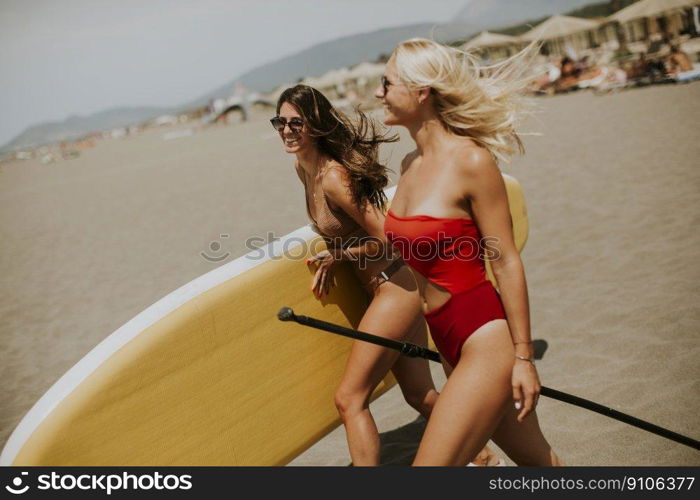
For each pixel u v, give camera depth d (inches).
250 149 765.9
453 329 82.4
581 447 115.6
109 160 1111.0
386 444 131.3
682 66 615.2
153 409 86.4
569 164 350.6
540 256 217.0
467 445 80.9
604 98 604.4
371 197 97.7
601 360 143.3
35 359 202.2
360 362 98.7
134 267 293.7
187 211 410.6
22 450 77.0
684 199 247.8
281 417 101.4
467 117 79.0
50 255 358.0
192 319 90.1
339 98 1314.0
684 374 131.6
